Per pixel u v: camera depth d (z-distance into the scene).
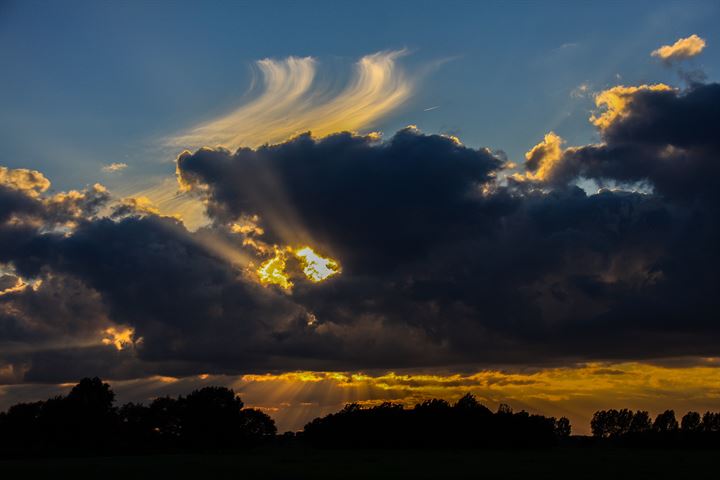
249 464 131.25
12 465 134.50
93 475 105.44
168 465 129.88
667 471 107.94
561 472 106.00
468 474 103.31
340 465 127.38
